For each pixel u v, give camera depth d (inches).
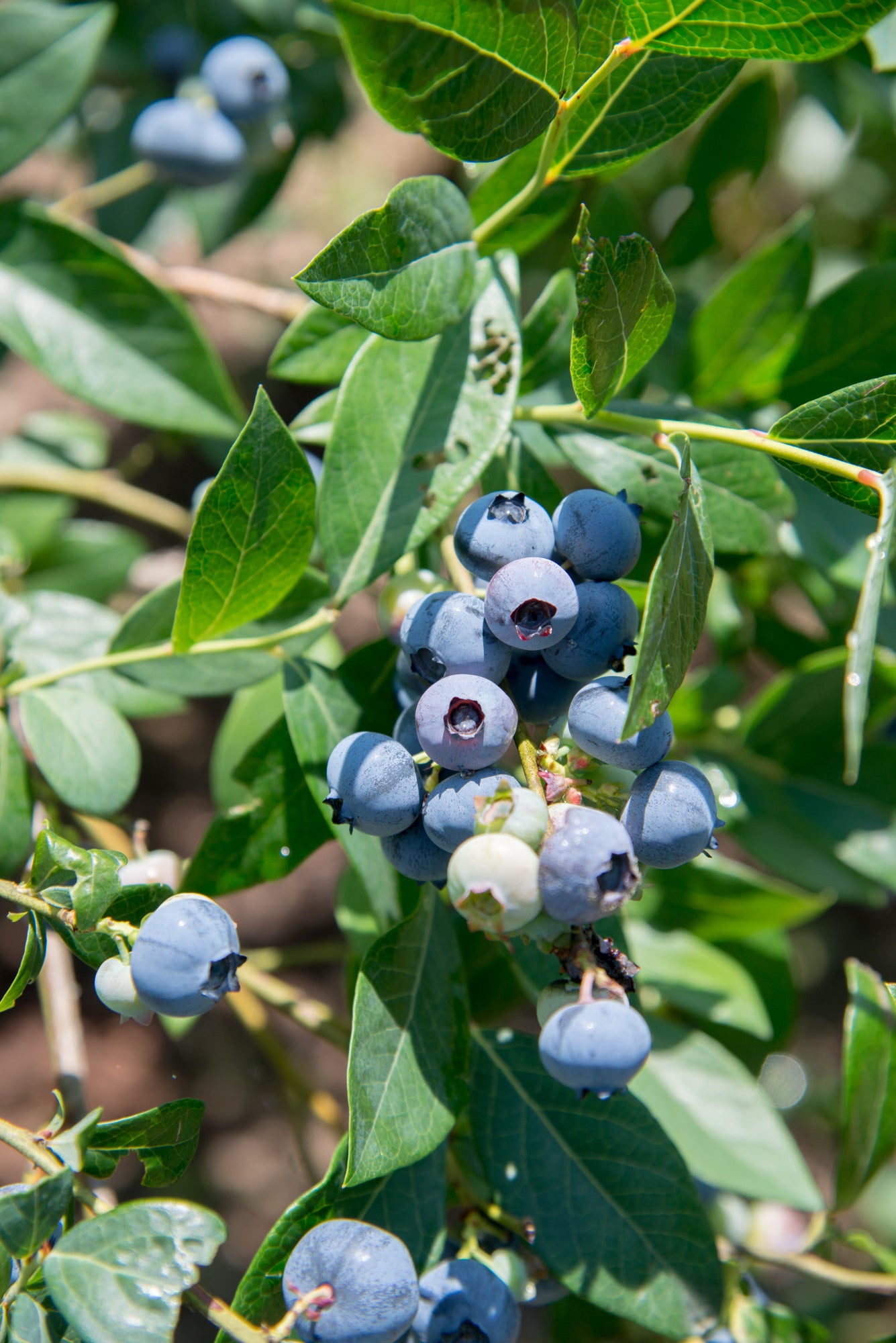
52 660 23.3
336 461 20.1
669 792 17.7
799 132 38.9
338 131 31.9
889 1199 40.9
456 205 19.1
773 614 26.6
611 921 20.3
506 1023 41.4
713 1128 23.3
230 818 21.0
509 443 21.1
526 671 18.5
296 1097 25.0
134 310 23.7
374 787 18.0
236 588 20.0
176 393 23.8
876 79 28.3
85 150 33.6
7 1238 18.0
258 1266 19.0
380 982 19.4
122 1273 18.1
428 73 18.1
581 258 17.7
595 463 21.0
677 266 26.8
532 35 18.2
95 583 32.8
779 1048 26.4
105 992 18.7
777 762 24.6
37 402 47.7
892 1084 22.1
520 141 18.9
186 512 34.0
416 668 18.5
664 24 18.6
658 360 24.6
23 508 33.1
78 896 18.6
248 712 24.8
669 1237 20.1
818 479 18.6
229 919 18.5
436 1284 19.3
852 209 41.1
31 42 23.2
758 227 41.3
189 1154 19.1
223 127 26.7
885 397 18.3
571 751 18.1
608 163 20.2
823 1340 22.3
